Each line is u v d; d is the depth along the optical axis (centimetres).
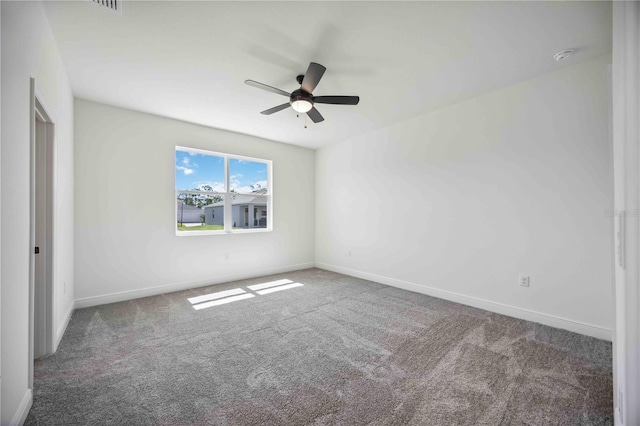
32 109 160
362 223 470
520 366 201
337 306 329
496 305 308
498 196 307
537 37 213
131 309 318
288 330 263
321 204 553
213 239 432
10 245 133
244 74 269
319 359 211
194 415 152
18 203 142
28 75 156
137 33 207
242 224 547
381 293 382
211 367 200
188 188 433
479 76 274
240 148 461
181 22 196
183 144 402
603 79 240
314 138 491
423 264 381
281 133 461
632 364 121
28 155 156
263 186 509
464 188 336
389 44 222
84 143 325
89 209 328
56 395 168
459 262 342
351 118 392
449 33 208
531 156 282
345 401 164
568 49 229
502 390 174
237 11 186
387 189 429
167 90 303
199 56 238
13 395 137
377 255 445
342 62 248
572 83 256
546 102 271
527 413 154
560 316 266
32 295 161
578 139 254
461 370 196
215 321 284
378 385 179
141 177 366
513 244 296
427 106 351
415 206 390
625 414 123
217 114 374
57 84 225
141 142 366
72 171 305
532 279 283
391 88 300
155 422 147
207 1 176
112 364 203
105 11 184
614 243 147
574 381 183
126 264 354
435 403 162
